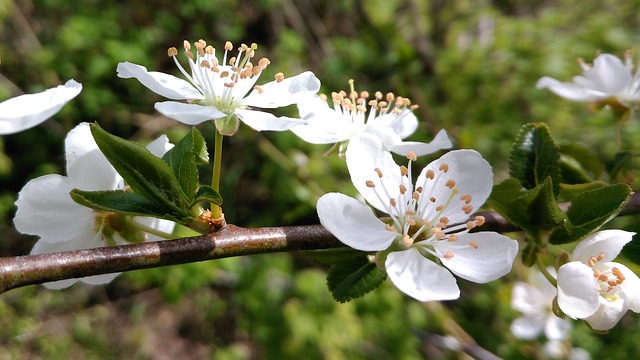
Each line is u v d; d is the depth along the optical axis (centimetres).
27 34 31
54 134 30
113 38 31
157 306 30
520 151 10
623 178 11
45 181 8
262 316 24
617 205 8
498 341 23
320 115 10
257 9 36
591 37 32
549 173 10
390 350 24
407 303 25
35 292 29
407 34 34
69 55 30
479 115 29
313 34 35
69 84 7
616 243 8
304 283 25
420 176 9
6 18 30
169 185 8
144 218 9
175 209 8
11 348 27
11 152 30
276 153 23
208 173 30
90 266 7
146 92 32
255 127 8
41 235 8
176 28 33
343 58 32
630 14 34
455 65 31
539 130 10
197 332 29
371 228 8
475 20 35
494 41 31
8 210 28
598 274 8
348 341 24
